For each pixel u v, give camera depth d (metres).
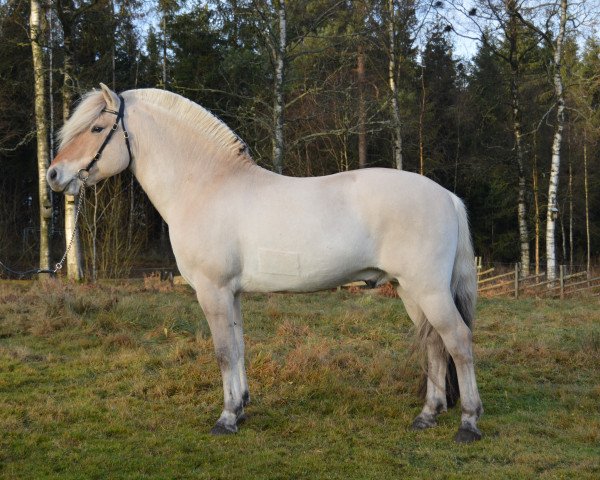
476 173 24.25
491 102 23.80
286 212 3.91
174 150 4.23
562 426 4.29
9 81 19.02
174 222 4.12
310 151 23.17
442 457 3.68
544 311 10.23
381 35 17.31
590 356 6.25
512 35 17.95
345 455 3.72
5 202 22.70
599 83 16.19
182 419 4.34
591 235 27.70
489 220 27.39
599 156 25.75
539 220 24.30
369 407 4.64
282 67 13.44
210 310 4.00
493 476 3.37
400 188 3.89
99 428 4.13
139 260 22.41
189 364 5.57
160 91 4.38
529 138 22.56
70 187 4.27
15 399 4.70
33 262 20.38
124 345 6.45
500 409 4.71
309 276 3.91
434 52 28.09
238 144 4.21
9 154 22.86
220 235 3.94
